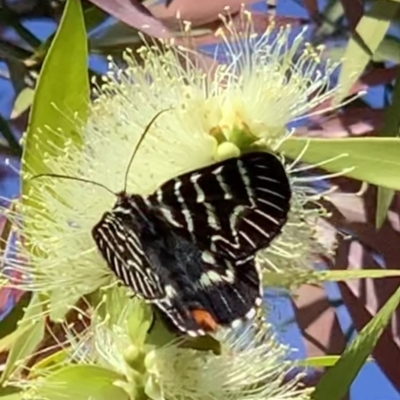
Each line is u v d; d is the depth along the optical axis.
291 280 0.29
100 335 0.29
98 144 0.29
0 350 0.30
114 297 0.29
